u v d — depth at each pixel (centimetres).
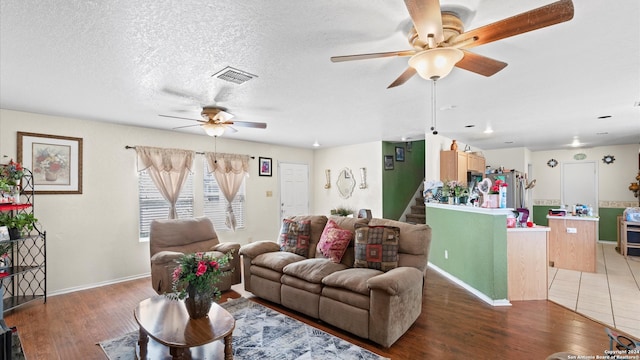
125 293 387
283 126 467
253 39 193
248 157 602
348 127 478
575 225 484
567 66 239
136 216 455
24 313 323
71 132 400
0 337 199
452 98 324
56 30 180
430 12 140
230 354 215
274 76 255
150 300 262
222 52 211
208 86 279
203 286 227
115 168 436
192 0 153
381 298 249
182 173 497
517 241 357
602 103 344
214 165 541
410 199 707
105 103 332
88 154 413
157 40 194
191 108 355
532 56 221
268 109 363
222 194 564
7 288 354
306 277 305
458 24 164
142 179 467
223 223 564
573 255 485
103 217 424
